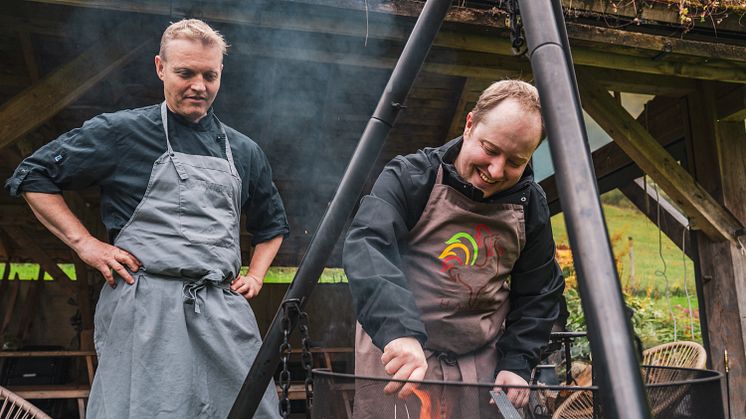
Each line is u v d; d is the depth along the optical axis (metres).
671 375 1.37
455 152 1.76
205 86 2.20
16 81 5.55
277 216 2.49
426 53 1.53
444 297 1.74
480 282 1.74
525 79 4.90
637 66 4.74
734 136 5.29
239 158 2.34
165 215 2.12
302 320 1.49
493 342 1.82
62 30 4.93
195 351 2.07
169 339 2.03
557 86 0.99
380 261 1.58
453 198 1.72
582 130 0.95
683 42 4.54
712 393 1.17
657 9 4.42
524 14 1.07
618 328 0.80
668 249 12.14
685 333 8.91
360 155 1.53
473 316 1.76
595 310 0.82
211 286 2.13
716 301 5.08
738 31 4.69
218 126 2.34
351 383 1.18
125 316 2.05
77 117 6.02
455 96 6.27
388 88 1.54
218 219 2.18
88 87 4.18
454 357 1.77
